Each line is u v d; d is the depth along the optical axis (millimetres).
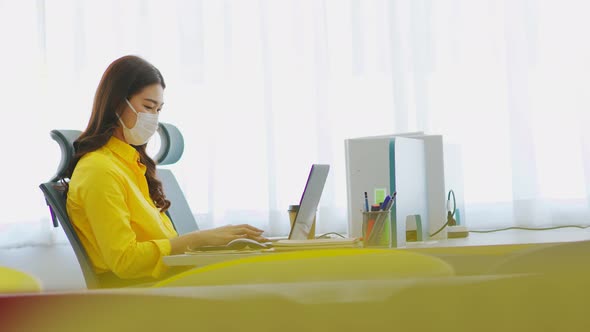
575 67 3912
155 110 2430
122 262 2078
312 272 478
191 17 4043
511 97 3912
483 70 3988
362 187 2424
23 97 3992
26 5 4027
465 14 4012
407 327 354
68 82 4055
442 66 4008
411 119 3992
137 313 342
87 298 338
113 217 2115
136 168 2422
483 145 3967
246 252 1875
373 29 4031
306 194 2107
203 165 3992
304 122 4020
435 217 2434
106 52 4070
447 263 476
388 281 357
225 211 4000
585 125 3867
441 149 2449
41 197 3951
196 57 4031
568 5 3928
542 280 369
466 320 359
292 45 4043
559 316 370
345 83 4027
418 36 3979
